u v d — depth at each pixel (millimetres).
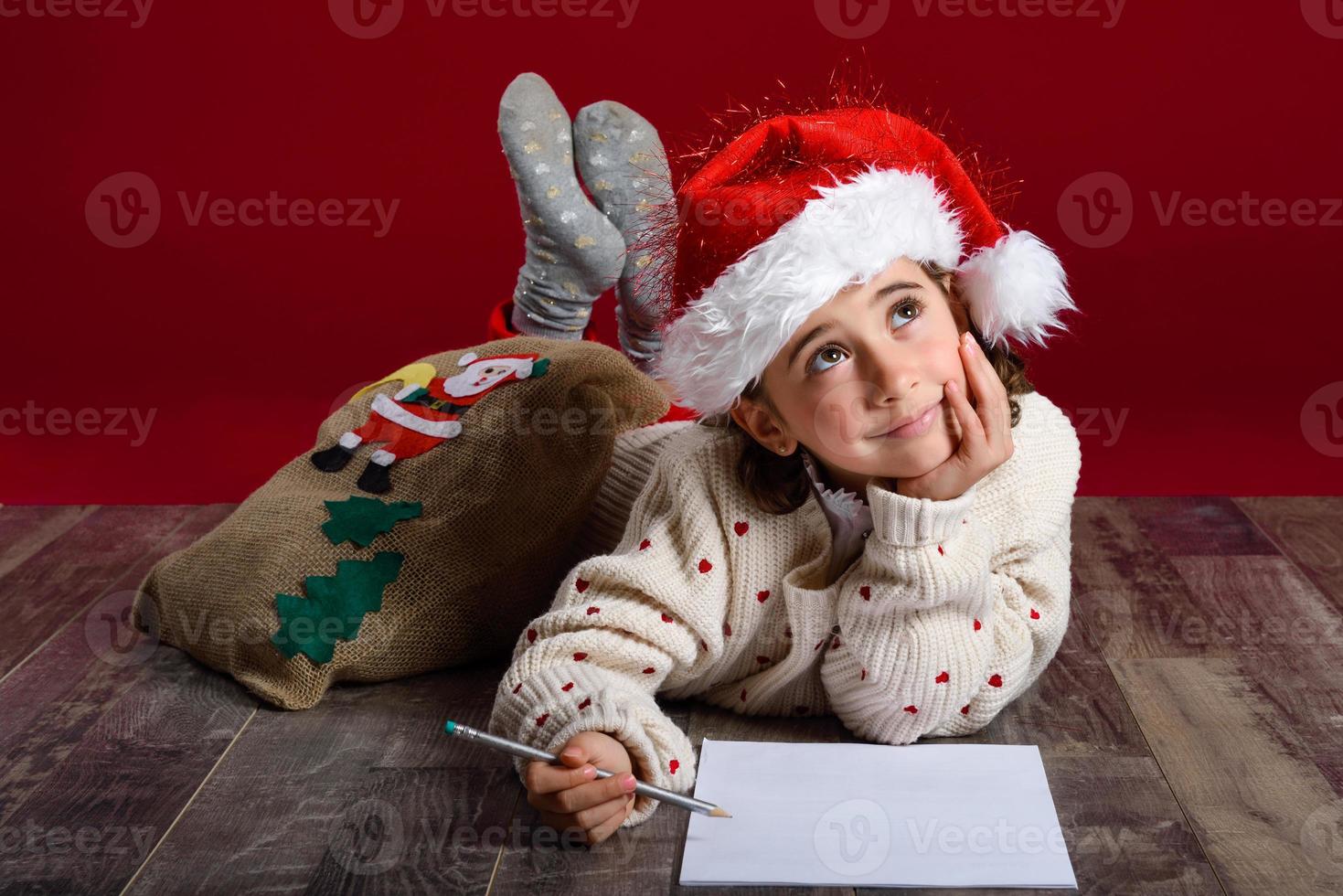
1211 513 2018
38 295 3168
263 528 1587
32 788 1327
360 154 3344
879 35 3229
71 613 1771
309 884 1149
